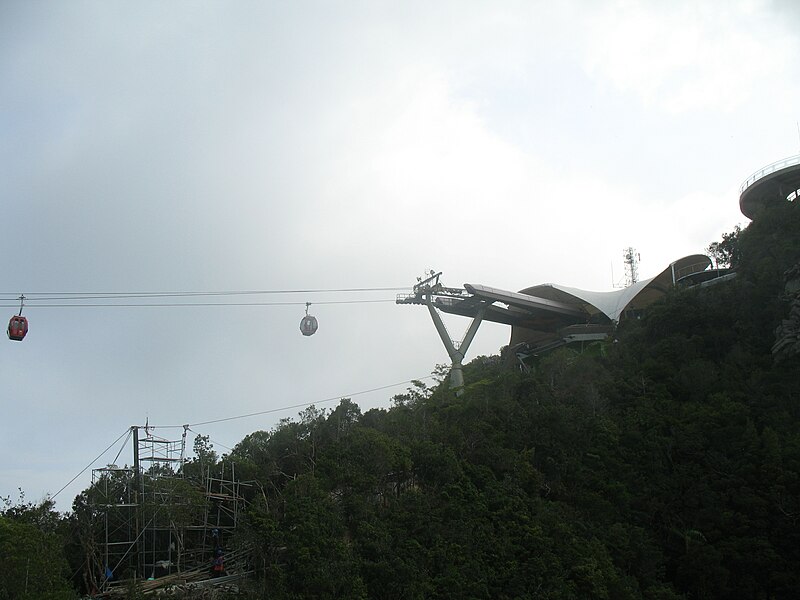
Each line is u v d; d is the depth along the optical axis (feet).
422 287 345.92
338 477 197.88
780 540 206.28
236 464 216.13
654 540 215.92
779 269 284.00
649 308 319.27
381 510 196.95
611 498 225.76
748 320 284.20
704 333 287.07
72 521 184.75
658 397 258.37
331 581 164.35
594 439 242.17
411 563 175.22
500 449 229.25
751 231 311.27
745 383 256.52
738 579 202.90
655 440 239.50
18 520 175.01
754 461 224.74
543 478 228.43
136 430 195.83
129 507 186.19
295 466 221.66
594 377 278.87
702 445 234.99
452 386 322.14
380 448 207.31
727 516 211.82
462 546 187.93
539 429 242.99
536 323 398.01
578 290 395.14
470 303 357.82
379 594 170.19
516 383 273.75
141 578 179.52
